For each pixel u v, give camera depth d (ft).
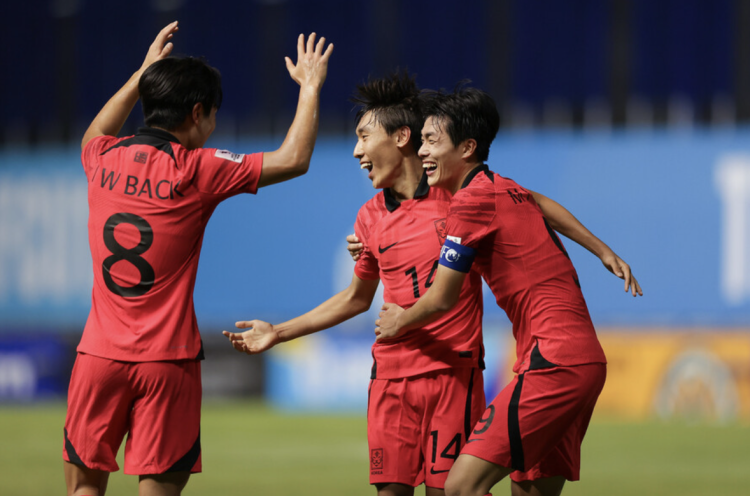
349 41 195.00
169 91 39.06
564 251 40.47
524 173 159.22
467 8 189.37
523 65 187.11
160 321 38.14
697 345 143.84
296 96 196.44
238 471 88.63
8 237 182.50
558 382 38.24
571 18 183.62
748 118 172.35
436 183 41.16
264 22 198.29
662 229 149.59
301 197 171.53
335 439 117.19
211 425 134.82
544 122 185.57
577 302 39.52
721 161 146.51
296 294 171.22
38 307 180.65
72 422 38.65
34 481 80.07
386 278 44.01
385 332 41.27
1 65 211.61
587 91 183.42
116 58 205.67
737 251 144.77
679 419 142.92
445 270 39.17
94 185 39.24
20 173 182.09
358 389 163.32
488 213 38.96
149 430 38.06
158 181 38.27
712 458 97.25
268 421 140.87
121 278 38.24
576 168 155.84
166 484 38.70
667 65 178.29
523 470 38.50
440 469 41.83
